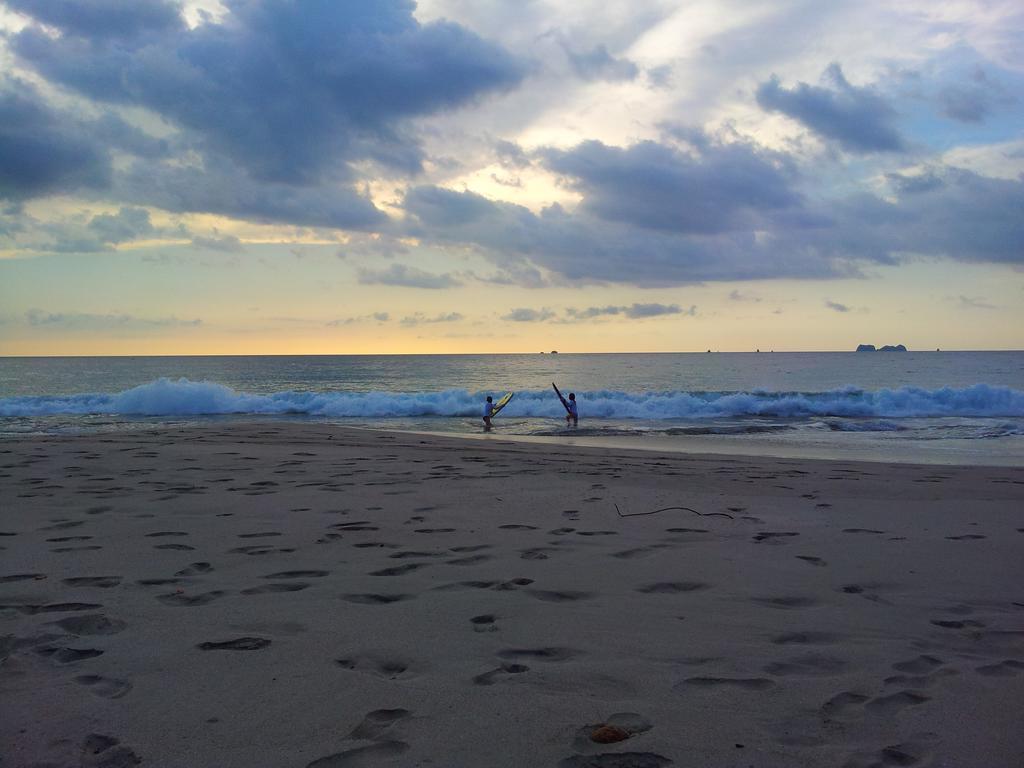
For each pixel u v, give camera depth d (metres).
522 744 2.09
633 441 15.19
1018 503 6.59
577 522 5.47
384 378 53.31
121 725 2.20
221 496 6.48
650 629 3.12
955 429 18.02
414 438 12.96
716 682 2.55
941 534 5.20
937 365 79.38
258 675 2.58
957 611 3.44
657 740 2.12
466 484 7.31
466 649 2.85
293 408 23.58
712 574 4.04
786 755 2.04
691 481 7.91
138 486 7.03
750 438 16.00
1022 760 2.02
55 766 1.96
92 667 2.65
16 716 2.25
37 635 2.99
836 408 23.09
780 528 5.36
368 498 6.43
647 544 4.77
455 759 2.00
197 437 12.41
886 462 11.02
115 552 4.44
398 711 2.30
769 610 3.41
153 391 23.64
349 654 2.79
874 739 2.14
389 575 3.97
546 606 3.43
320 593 3.62
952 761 2.01
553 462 9.62
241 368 78.25
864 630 3.14
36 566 4.11
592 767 1.97
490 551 4.53
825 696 2.44
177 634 3.01
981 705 2.38
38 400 24.47
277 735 2.14
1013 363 86.25
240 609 3.35
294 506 6.01
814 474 8.84
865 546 4.79
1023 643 3.00
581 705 2.35
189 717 2.25
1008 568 4.25
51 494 6.55
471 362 103.00
